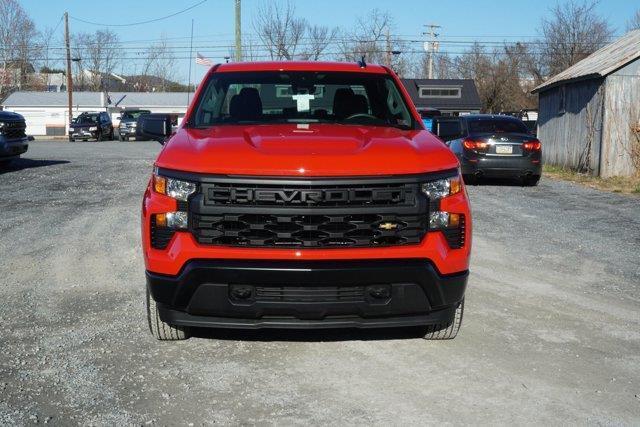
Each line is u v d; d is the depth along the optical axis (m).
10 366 4.07
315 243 3.85
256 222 3.86
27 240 7.71
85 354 4.28
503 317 5.11
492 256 7.21
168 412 3.49
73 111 65.69
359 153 4.01
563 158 18.84
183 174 3.96
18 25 70.94
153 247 4.02
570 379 3.95
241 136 4.40
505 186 13.95
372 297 3.91
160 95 68.62
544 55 51.91
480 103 54.06
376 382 3.87
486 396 3.70
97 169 16.03
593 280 6.28
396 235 3.91
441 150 4.30
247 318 3.95
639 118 15.97
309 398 3.66
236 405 3.57
